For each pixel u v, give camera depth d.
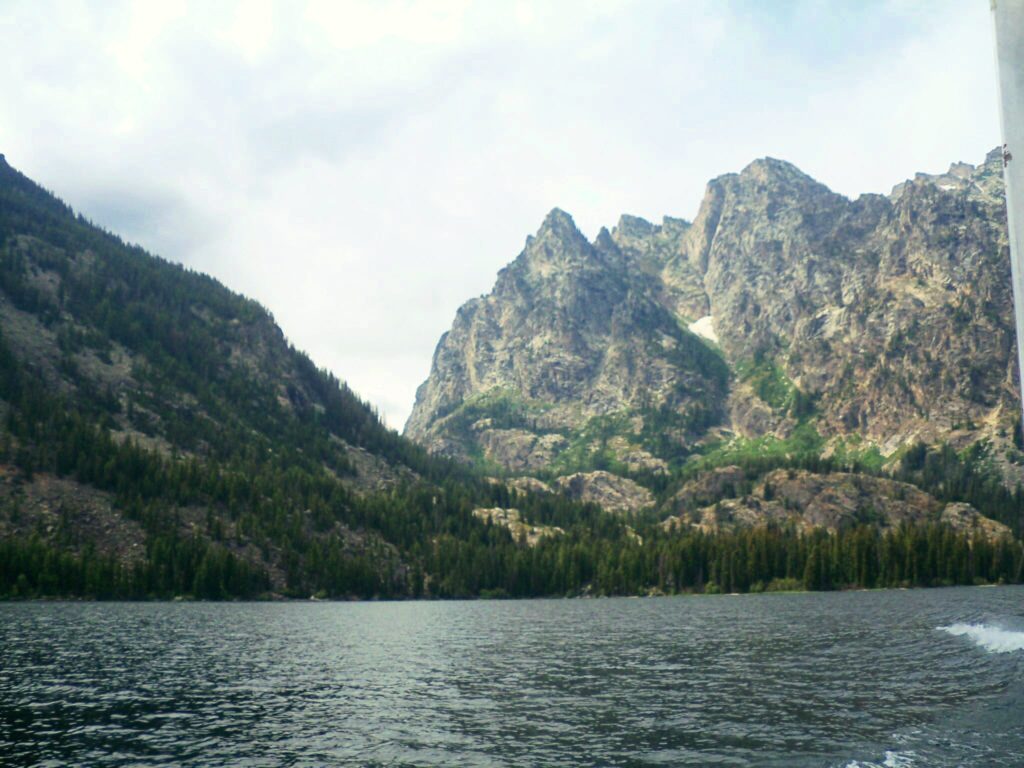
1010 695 52.59
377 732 48.31
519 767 40.22
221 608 178.88
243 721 51.72
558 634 113.88
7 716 53.03
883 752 39.50
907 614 128.88
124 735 47.88
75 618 139.12
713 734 45.56
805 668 70.50
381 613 168.62
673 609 170.88
